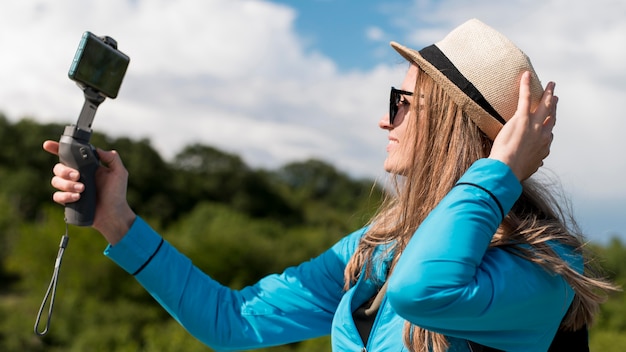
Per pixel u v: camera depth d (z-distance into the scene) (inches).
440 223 57.6
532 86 64.2
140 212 3016.7
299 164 4362.7
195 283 77.2
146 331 945.5
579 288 61.4
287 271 79.7
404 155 67.3
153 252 74.6
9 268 1560.0
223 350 78.2
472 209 58.0
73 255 1305.4
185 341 853.8
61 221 1444.4
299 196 3983.8
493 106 63.5
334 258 77.9
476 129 64.1
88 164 69.4
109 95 69.6
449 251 56.2
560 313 62.1
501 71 63.7
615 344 936.9
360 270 71.3
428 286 55.5
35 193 2795.3
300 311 77.6
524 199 66.2
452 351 60.8
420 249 56.8
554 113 64.0
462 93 63.3
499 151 61.3
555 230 63.9
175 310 76.1
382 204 71.7
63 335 1003.3
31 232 1471.5
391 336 64.2
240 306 78.4
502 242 61.1
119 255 74.0
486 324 57.9
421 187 65.1
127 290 1250.0
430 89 65.3
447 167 63.9
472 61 64.0
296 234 2297.0
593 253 68.6
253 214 3427.7
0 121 3080.7
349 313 68.4
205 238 1806.1
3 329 1006.4
